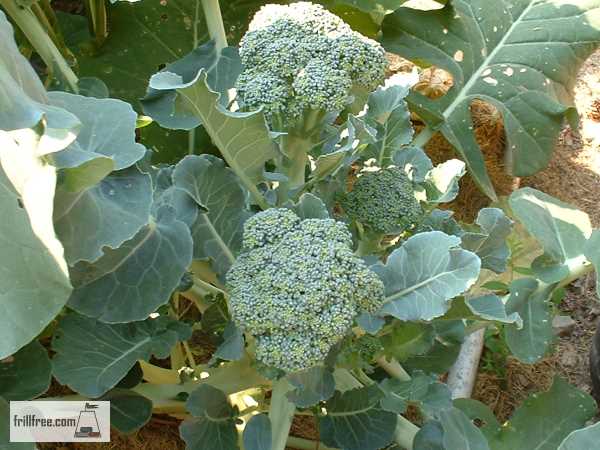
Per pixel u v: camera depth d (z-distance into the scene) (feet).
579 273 2.27
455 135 2.78
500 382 2.60
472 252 1.87
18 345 1.35
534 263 2.29
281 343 1.70
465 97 2.79
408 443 2.07
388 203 2.00
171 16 2.63
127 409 1.94
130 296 1.78
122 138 1.76
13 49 1.57
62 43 2.75
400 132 2.23
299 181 1.99
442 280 1.75
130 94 2.64
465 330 2.15
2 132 1.38
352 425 1.96
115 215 1.66
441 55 2.80
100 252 1.62
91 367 1.77
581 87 3.41
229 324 1.81
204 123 1.74
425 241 1.82
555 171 3.18
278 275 1.71
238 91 1.92
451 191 2.15
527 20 2.81
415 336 1.89
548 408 2.23
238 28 2.76
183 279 1.96
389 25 2.81
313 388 1.82
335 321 1.69
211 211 1.95
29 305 1.36
